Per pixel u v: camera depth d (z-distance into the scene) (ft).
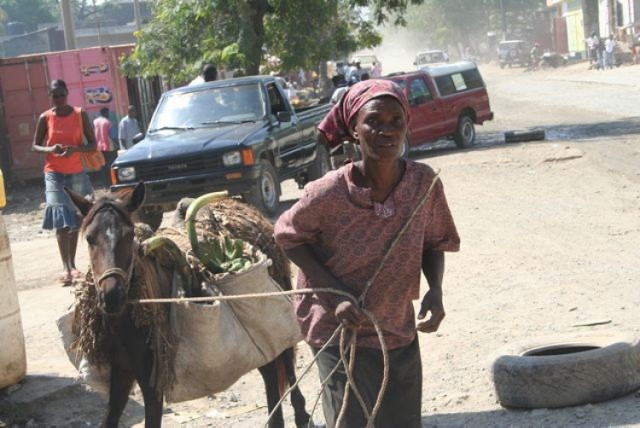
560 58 213.46
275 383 20.67
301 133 53.72
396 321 13.89
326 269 13.66
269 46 77.10
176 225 21.77
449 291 30.83
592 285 29.35
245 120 49.73
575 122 85.92
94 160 37.47
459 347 24.86
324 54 76.64
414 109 69.05
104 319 17.42
